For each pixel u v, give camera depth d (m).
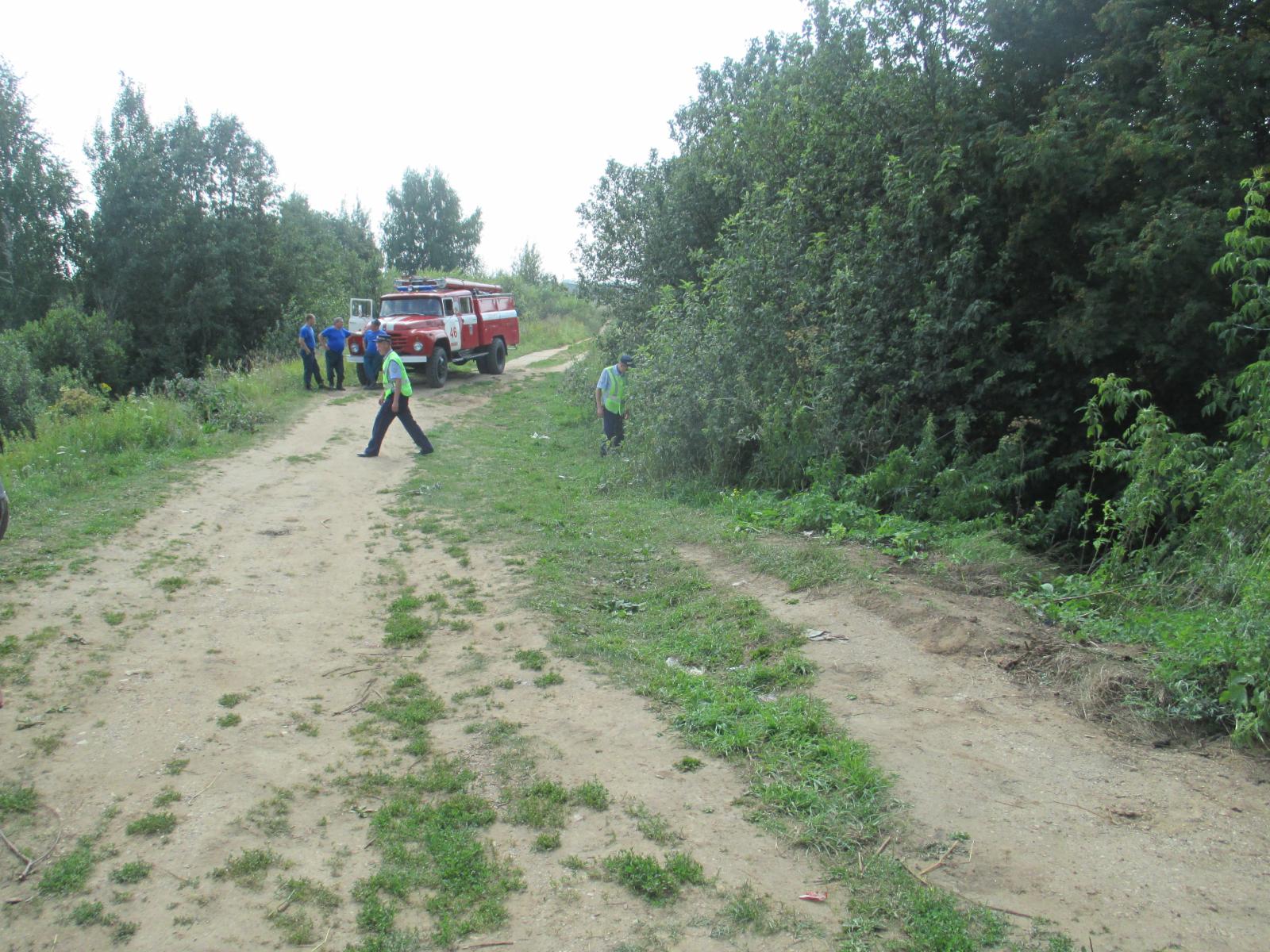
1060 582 6.75
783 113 15.34
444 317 21.62
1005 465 9.74
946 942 2.87
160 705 5.01
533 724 4.68
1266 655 4.26
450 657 5.73
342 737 4.64
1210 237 9.22
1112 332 10.20
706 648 5.61
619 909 3.17
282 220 38.62
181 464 11.82
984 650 5.27
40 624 6.14
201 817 3.87
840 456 10.06
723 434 10.62
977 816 3.62
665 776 4.08
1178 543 6.81
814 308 11.47
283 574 7.63
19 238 34.50
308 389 19.62
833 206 12.60
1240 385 7.23
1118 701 4.57
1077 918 2.99
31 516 8.76
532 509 9.77
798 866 3.37
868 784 3.83
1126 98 10.84
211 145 35.62
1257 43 9.52
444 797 4.00
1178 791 3.77
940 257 11.60
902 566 7.06
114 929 3.16
